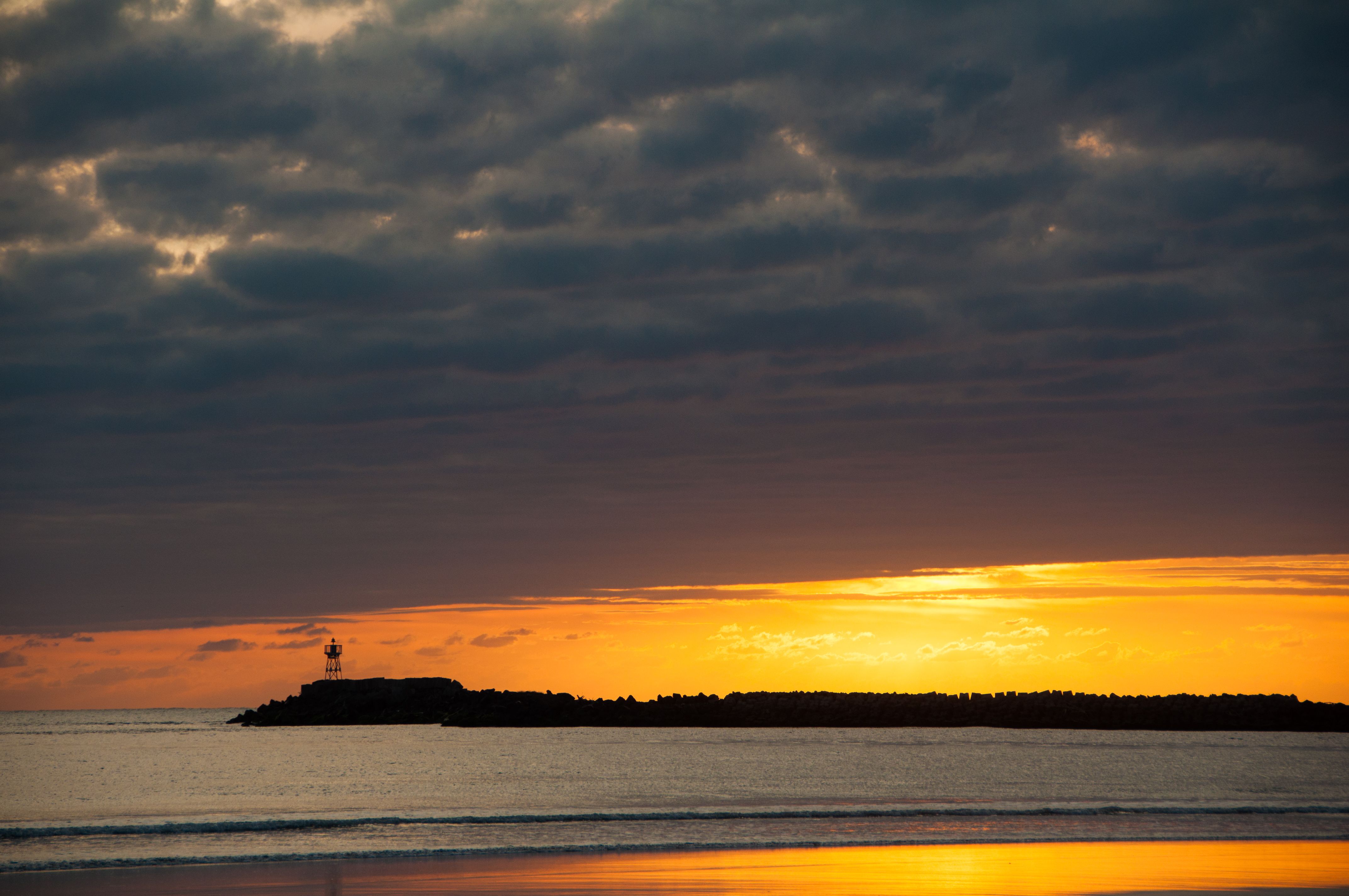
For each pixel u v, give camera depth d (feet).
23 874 81.76
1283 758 264.72
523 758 272.92
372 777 214.69
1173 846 96.02
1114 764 241.55
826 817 123.24
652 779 205.57
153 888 74.64
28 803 163.22
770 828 110.93
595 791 176.65
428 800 160.56
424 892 71.51
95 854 92.02
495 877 77.56
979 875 77.56
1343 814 128.06
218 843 100.32
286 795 173.99
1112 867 81.82
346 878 77.97
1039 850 92.32
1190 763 245.86
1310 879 76.84
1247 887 72.33
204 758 285.64
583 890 71.46
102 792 184.55
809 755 276.82
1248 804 135.33
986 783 191.93
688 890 71.36
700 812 125.70
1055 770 223.30
